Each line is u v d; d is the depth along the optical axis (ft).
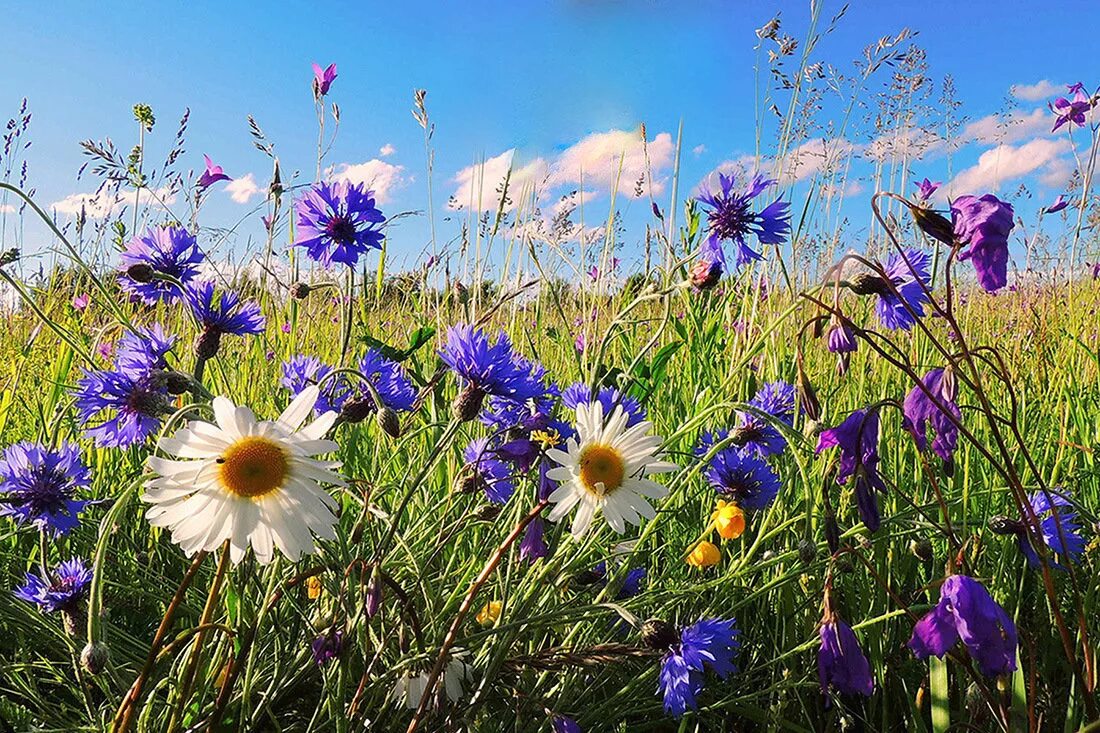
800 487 1.52
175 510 0.66
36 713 1.08
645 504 0.91
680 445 1.56
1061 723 1.20
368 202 1.36
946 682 1.03
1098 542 1.24
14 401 1.87
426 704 0.93
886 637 1.28
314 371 1.30
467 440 1.53
